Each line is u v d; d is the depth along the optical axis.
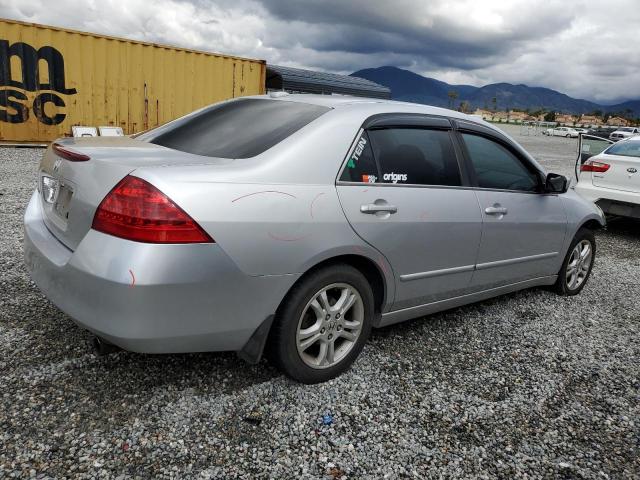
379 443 2.31
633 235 7.87
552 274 4.37
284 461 2.13
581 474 2.24
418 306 3.21
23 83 10.44
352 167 2.69
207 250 2.13
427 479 2.12
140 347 2.14
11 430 2.13
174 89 11.99
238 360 2.87
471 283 3.50
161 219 2.04
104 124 11.34
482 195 3.42
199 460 2.09
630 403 2.87
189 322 2.17
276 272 2.34
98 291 2.07
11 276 3.82
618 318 4.20
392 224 2.79
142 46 11.38
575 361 3.33
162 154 2.52
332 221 2.52
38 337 2.92
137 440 2.16
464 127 3.47
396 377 2.90
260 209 2.28
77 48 10.75
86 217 2.21
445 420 2.54
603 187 7.48
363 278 2.75
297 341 2.55
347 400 2.61
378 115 2.94
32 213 2.85
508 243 3.66
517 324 3.87
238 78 12.96
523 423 2.58
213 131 2.87
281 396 2.58
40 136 10.82
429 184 3.09
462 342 3.46
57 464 1.98
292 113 2.85
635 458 2.38
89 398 2.41
